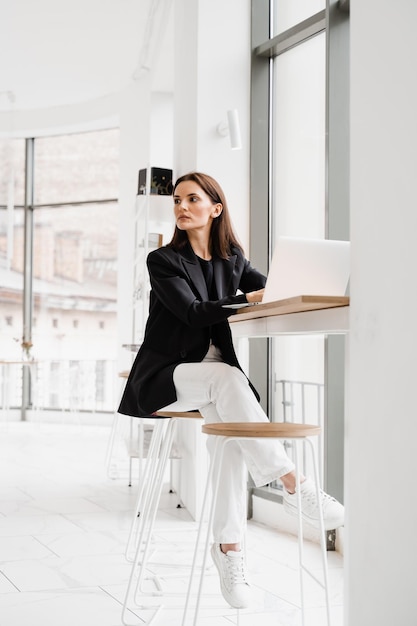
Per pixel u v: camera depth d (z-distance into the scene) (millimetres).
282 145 4176
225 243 2900
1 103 8555
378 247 1827
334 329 2061
